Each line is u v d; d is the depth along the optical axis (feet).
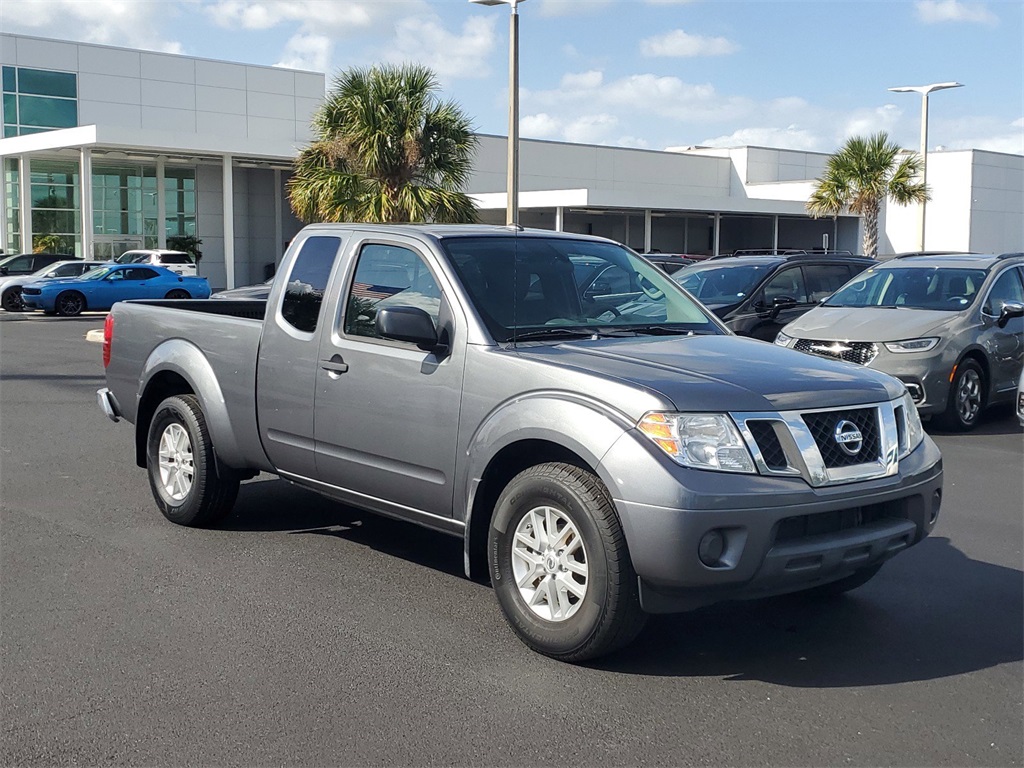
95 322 92.32
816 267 46.50
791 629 16.87
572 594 15.23
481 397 16.16
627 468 13.97
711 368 15.48
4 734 12.80
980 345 36.22
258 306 26.04
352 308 18.76
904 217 205.16
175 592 18.20
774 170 214.48
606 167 190.80
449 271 17.35
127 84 159.12
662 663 15.31
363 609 17.43
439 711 13.52
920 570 20.16
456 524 16.87
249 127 171.01
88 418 37.65
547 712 13.53
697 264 48.14
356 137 81.92
